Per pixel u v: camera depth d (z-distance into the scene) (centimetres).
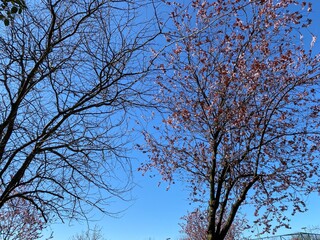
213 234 1079
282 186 1213
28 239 1563
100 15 705
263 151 1162
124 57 704
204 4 1156
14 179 692
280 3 1193
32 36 691
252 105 1139
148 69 717
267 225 1309
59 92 722
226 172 1152
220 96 1165
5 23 457
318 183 1193
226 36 1220
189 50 1215
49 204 772
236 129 1156
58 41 686
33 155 696
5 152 705
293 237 2127
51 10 690
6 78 684
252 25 1217
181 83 1230
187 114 1180
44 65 709
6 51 685
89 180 770
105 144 757
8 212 1455
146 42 700
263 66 1132
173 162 1314
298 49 1195
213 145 1167
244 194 1088
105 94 734
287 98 1153
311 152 1204
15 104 671
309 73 1152
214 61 1229
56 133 725
